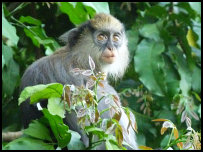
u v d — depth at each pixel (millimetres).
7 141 9867
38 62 10531
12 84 10867
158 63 12906
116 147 7410
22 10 13820
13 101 13328
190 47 13602
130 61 13453
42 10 14156
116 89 13469
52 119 7574
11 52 10781
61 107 7555
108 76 12031
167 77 13305
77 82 10297
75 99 7176
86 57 11078
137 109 13266
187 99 13000
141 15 14086
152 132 12734
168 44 13688
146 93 13078
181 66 13469
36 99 7797
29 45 13516
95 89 7270
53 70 10383
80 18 12352
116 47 11391
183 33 13891
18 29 12688
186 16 14219
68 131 7535
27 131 7770
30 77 10242
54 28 14328
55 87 7570
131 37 13516
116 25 11367
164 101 13078
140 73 12766
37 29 12055
